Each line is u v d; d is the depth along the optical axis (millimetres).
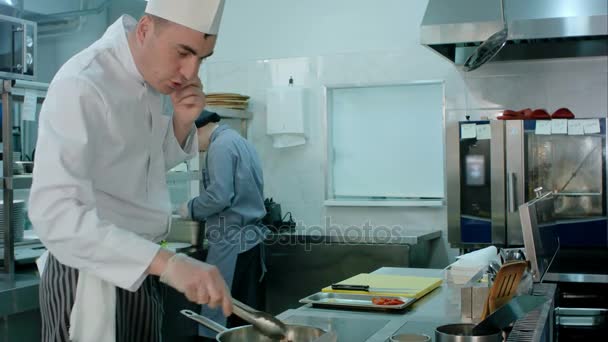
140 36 1440
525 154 4141
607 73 4449
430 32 3926
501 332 1506
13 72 2717
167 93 1531
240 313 1415
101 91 1421
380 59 4895
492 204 4211
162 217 1640
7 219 2746
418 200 4844
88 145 1387
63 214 1324
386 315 1997
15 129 3986
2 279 2756
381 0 4898
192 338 3891
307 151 5078
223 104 4922
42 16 4547
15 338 2697
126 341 1576
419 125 4887
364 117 5027
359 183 5062
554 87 4551
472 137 4234
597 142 4047
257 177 3930
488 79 4664
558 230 4098
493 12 3865
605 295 3971
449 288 2480
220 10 1399
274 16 5160
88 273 1493
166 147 1710
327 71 5020
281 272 4656
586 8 4016
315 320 1918
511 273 1768
